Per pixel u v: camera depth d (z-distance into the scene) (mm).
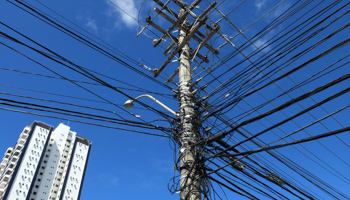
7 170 75000
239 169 7527
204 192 6613
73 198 81062
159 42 9875
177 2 9219
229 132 6840
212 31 9227
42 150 81312
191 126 7543
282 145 6008
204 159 6918
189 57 9312
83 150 92188
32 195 73938
